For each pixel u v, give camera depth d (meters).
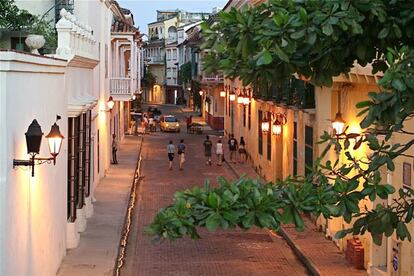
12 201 10.05
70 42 16.55
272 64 6.50
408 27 6.40
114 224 20.27
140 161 38.16
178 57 93.00
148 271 16.12
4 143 9.61
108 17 32.38
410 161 12.32
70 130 16.97
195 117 72.31
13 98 10.05
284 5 6.24
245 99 35.88
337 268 15.73
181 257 17.47
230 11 6.46
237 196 5.81
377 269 14.38
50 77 13.25
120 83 33.41
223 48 6.52
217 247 18.56
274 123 26.77
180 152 35.50
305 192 6.12
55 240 14.38
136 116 60.72
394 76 5.55
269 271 16.31
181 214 5.79
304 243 18.31
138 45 45.34
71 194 17.11
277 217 5.89
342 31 6.21
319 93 19.12
